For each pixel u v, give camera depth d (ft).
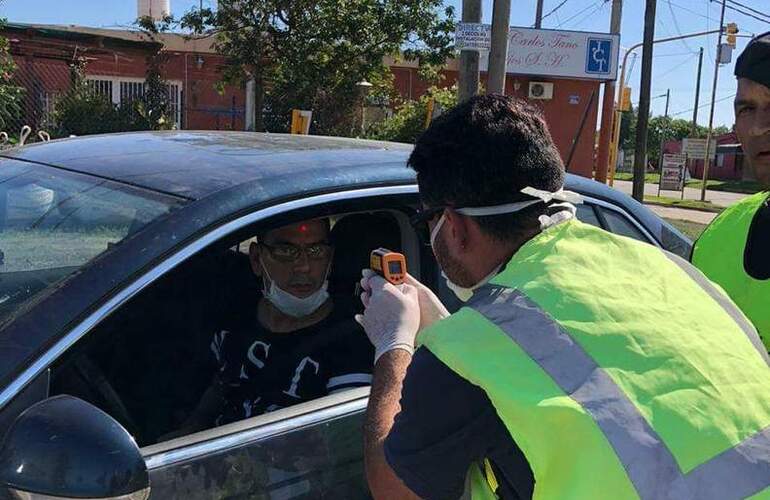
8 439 4.53
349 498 6.31
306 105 52.75
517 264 4.43
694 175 192.03
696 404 3.85
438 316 5.67
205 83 67.51
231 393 7.29
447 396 4.08
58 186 6.90
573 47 65.51
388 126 55.11
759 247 6.47
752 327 4.68
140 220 5.87
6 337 5.06
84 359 5.63
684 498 3.61
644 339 4.03
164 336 6.59
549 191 4.53
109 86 63.52
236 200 6.08
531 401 3.79
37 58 49.29
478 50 30.96
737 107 6.38
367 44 52.80
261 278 7.73
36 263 5.94
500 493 4.28
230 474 5.68
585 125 68.59
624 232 9.19
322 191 6.61
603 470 3.65
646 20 56.13
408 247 7.68
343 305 7.74
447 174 4.50
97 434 4.58
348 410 6.47
